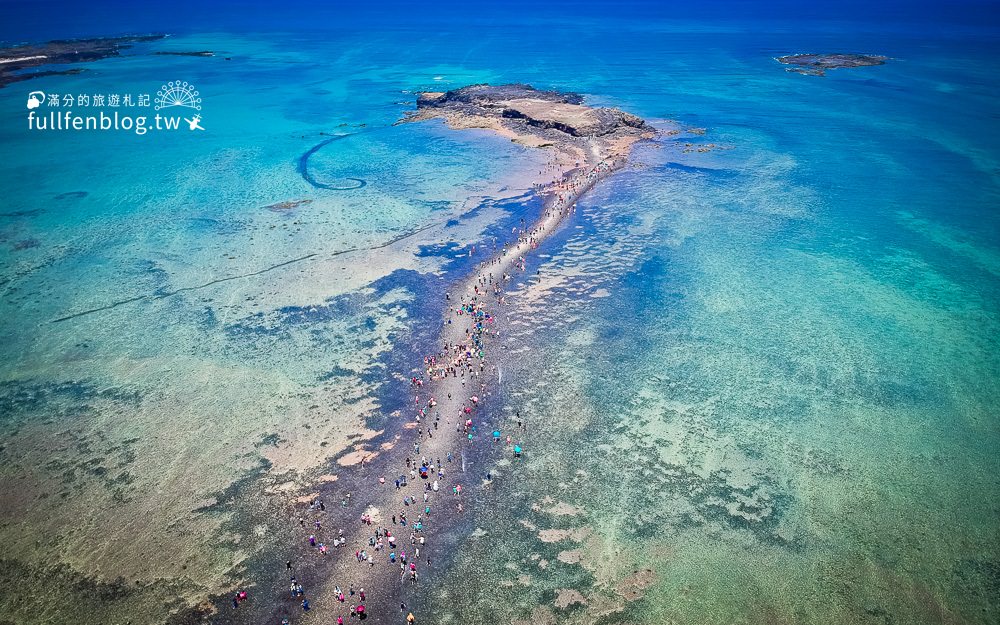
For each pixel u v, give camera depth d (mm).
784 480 45031
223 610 36750
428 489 45062
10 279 73500
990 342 59438
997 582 37375
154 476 45938
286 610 36750
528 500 44094
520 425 51000
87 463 47188
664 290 70500
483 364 58469
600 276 73875
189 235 85188
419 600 37406
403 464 47156
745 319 64438
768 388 54375
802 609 36281
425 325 64500
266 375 56938
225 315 66188
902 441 48062
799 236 83125
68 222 89312
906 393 53062
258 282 72812
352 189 102438
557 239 83750
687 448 48219
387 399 53938
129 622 36125
